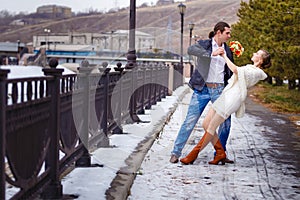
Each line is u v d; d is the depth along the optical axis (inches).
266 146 346.9
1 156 126.9
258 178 250.2
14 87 138.3
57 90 182.5
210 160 290.8
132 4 419.2
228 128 282.8
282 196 218.1
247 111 613.6
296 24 563.2
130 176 231.1
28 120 152.9
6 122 132.0
